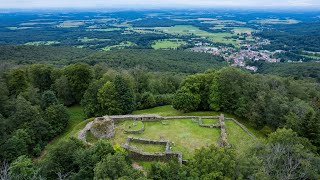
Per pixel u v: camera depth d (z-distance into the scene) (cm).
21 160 3056
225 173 2531
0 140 3834
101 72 7931
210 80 5794
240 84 5544
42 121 4656
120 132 4256
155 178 2622
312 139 3959
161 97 6725
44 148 4516
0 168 3359
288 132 3312
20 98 4881
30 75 7006
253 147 3192
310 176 2855
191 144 3866
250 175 2545
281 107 4700
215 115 5375
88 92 6075
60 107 5316
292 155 3050
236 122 4738
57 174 2889
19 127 4366
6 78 6353
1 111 4866
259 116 4766
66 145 3209
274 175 2842
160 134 4181
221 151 2752
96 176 2439
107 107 5609
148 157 3506
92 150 3138
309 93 6462
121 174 2452
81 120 5966
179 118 4816
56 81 6800
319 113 4247
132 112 6019
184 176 2523
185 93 5553
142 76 8150
